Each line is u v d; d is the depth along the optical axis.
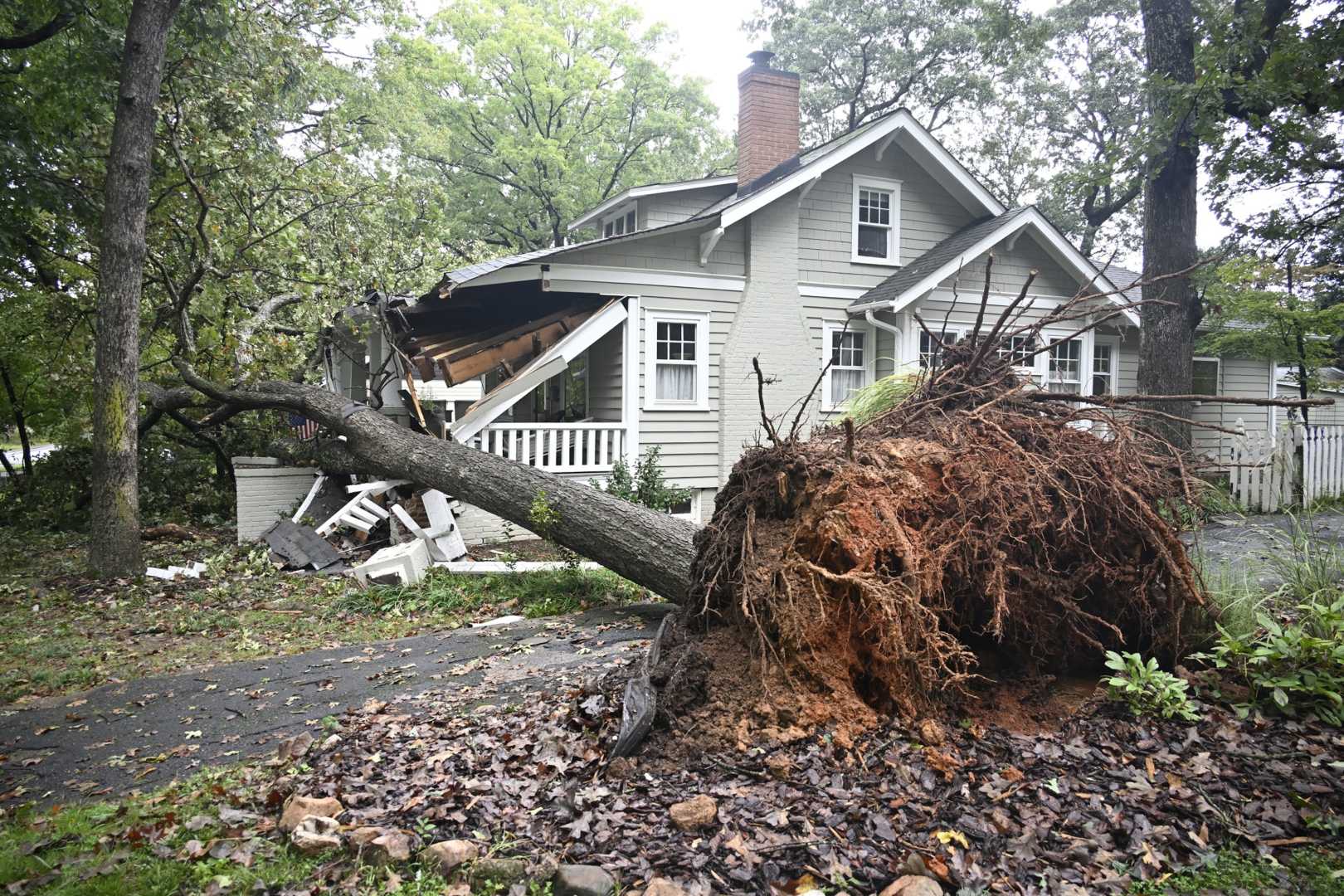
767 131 14.91
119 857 3.22
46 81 11.96
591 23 32.53
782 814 3.19
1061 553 4.40
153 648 6.98
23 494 15.48
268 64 13.38
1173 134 12.19
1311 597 4.55
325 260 13.82
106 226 9.65
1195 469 4.89
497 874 2.95
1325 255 19.14
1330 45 11.34
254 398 11.80
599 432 13.73
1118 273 17.45
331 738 4.48
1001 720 3.94
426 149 25.86
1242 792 3.32
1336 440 12.01
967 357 5.32
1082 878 2.82
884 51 30.16
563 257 12.48
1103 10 24.66
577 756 3.89
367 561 9.91
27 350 14.35
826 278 14.46
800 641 3.90
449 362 11.20
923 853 2.93
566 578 8.66
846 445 4.23
